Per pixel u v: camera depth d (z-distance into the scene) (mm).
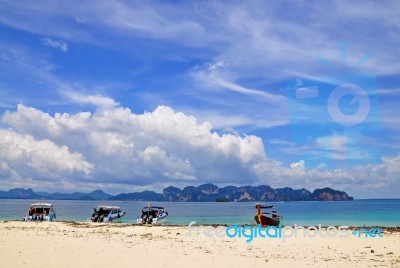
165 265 15422
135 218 72625
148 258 16891
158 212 57031
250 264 16312
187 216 79750
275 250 21047
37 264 14633
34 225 37344
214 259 17312
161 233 30328
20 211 100625
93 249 18812
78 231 31078
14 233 25219
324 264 16719
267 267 15719
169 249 20047
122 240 23734
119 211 62156
